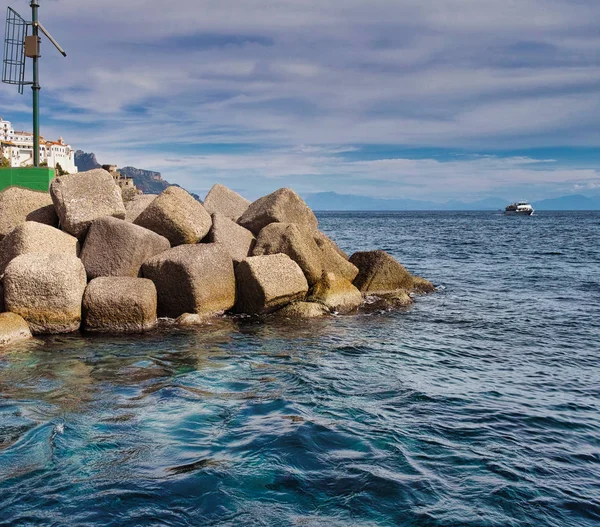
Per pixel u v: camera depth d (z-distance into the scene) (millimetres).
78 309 12664
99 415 7645
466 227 88000
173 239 15539
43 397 8359
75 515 5242
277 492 5766
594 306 17406
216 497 5625
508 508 5641
